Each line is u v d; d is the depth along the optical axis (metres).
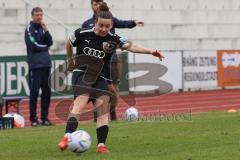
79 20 85.56
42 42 41.06
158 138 28.56
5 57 61.75
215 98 72.75
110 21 23.41
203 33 95.62
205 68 81.06
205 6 97.00
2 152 25.05
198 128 32.47
